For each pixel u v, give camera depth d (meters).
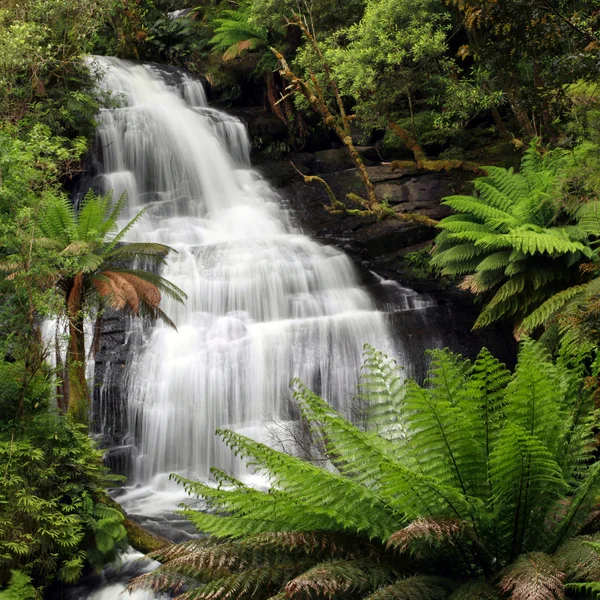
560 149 13.38
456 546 4.24
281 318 14.77
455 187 17.62
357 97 16.95
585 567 3.83
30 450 8.59
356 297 15.10
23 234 9.42
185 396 12.36
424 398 4.18
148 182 18.81
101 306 10.21
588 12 10.83
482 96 16.23
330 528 4.32
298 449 10.09
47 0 16.64
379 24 16.31
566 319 7.37
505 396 4.27
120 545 8.79
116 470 11.59
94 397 12.08
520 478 4.18
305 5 19.20
